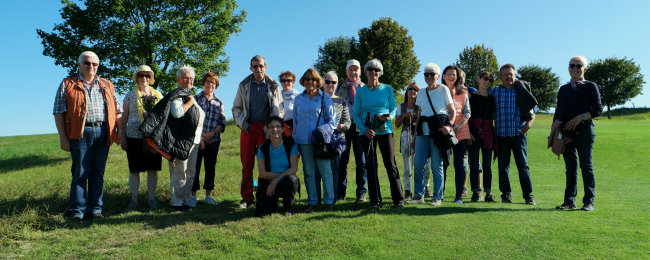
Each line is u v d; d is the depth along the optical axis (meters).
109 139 4.73
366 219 4.08
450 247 3.16
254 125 5.43
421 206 4.90
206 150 5.79
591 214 4.21
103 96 4.71
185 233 3.79
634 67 44.38
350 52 36.53
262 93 5.43
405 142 6.16
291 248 3.26
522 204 5.11
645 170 8.58
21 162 14.82
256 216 4.54
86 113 4.45
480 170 5.96
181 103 4.89
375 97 4.89
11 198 5.11
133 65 18.55
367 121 4.78
